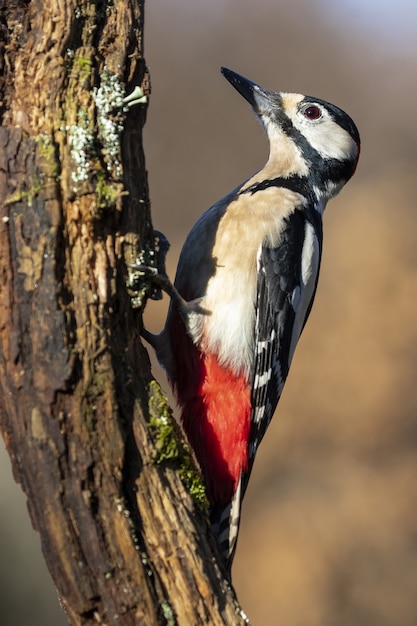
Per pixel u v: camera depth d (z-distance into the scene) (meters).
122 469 7.11
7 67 7.52
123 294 7.57
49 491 6.95
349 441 21.44
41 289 7.07
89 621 7.05
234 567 19.34
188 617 7.14
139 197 7.88
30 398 6.98
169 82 28.58
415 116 30.34
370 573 19.17
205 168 27.83
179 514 7.29
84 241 7.32
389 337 22.48
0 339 7.05
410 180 27.09
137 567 7.02
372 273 23.45
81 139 7.44
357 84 31.11
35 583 13.81
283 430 21.59
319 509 20.22
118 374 7.30
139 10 8.02
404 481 20.67
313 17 31.12
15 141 7.29
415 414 21.66
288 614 18.56
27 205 7.16
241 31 30.14
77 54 7.62
